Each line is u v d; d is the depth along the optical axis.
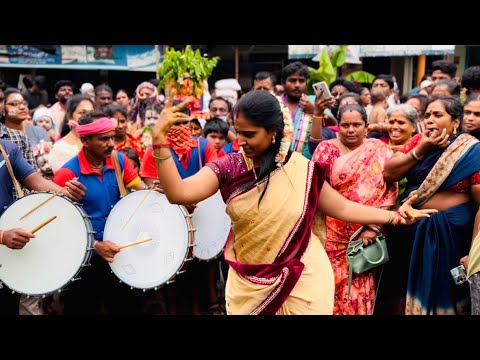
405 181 4.59
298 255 3.09
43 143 5.73
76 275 3.94
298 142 5.18
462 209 4.08
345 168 4.28
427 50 10.43
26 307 4.39
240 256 3.18
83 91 9.11
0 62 10.98
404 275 4.46
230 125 6.98
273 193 3.03
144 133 6.96
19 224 3.96
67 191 4.07
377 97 7.12
